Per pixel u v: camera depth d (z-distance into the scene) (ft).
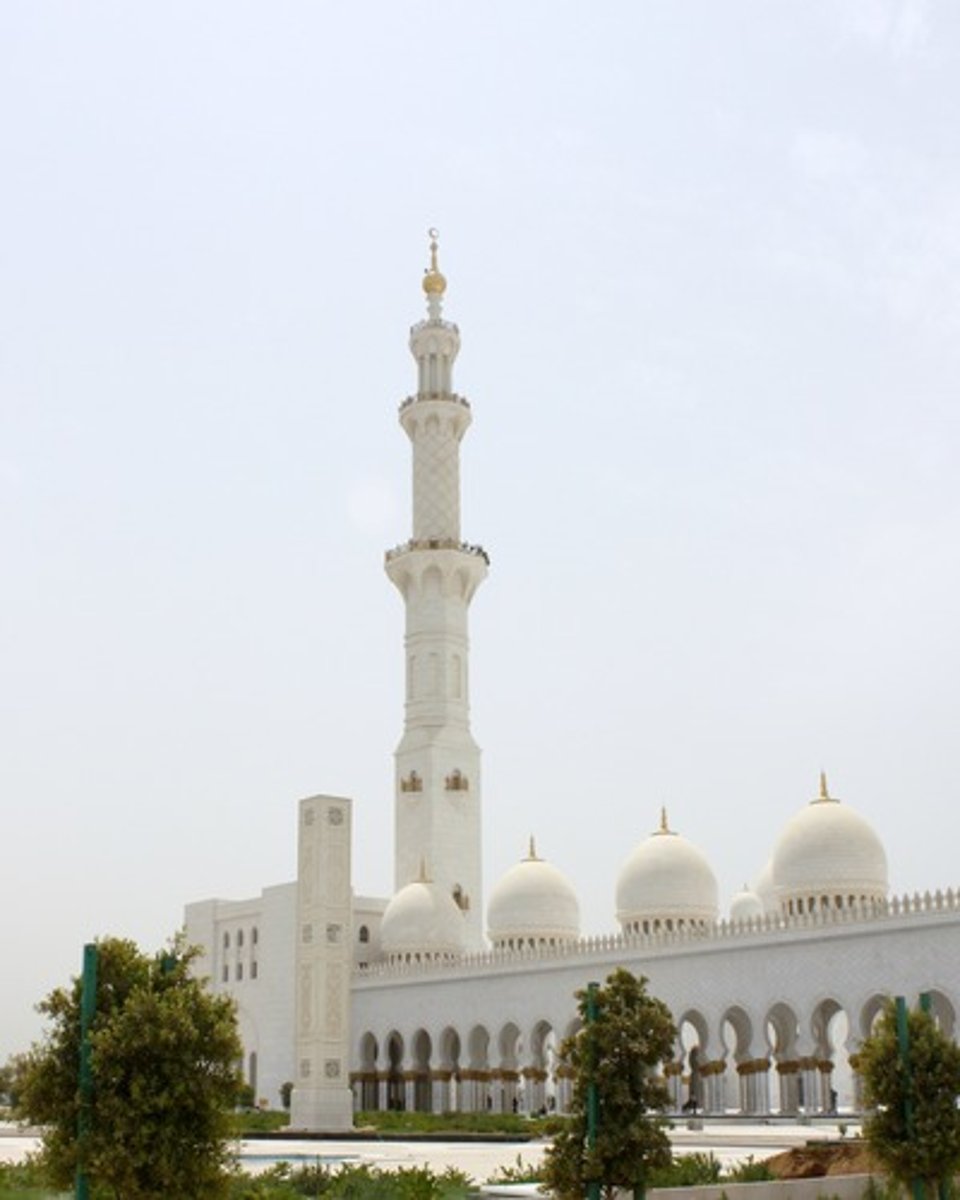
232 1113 99.60
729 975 301.22
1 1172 134.51
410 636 418.72
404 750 412.57
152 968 102.27
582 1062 123.03
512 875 389.60
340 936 327.06
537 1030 346.33
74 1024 98.99
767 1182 135.64
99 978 100.07
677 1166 147.33
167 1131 94.22
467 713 417.08
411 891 398.21
